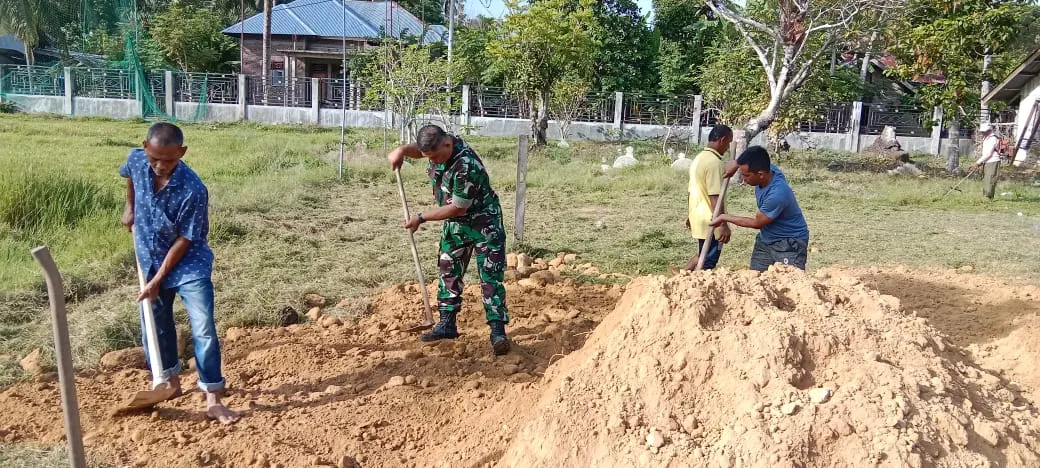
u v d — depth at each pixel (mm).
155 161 3795
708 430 3205
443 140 4836
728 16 15062
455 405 4250
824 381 3314
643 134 26328
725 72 20797
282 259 7547
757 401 3188
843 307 3930
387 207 11203
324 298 6398
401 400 4309
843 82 22766
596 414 3316
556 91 23578
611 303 6473
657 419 3271
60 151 15500
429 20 37094
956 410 3133
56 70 27469
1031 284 7047
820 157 22406
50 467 3531
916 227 10469
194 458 3668
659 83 29859
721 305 3707
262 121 27578
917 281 7059
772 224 5285
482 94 26719
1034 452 3111
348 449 3773
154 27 34500
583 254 8453
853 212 11984
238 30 33188
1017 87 17156
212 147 17469
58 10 31703
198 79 27875
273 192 11172
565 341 5227
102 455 3689
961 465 2936
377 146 18906
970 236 9719
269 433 3930
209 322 4027
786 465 2883
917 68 17234
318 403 4316
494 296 5055
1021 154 19031
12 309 5672
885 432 2961
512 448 3375
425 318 5652
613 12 29859
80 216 8594
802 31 14445
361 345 5324
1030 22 19969
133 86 27250
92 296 6176
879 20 14938
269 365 4922
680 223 10602
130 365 4926
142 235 3951
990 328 5402
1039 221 11250
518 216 8852
